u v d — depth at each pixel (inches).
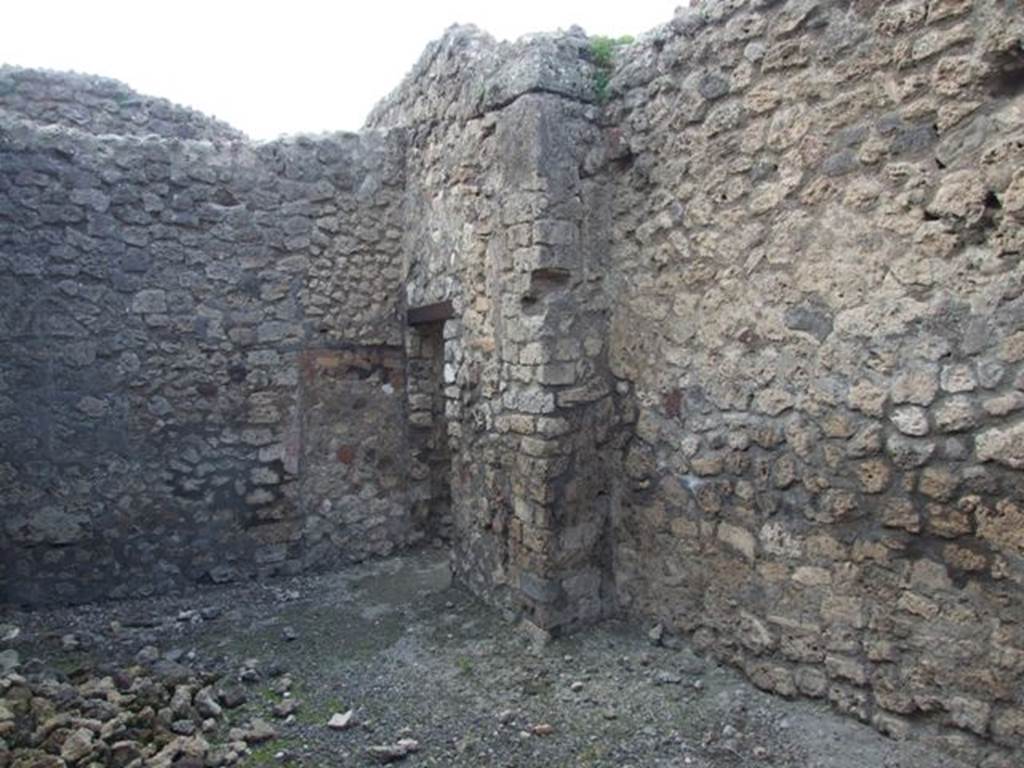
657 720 111.2
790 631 113.4
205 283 183.9
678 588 133.2
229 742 108.1
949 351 93.4
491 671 130.3
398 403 207.5
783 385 113.4
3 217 165.3
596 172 144.3
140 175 177.0
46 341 169.3
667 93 131.0
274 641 148.6
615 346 144.6
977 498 91.0
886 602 101.2
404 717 116.1
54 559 171.0
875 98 100.3
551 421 138.7
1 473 166.4
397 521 207.8
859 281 102.8
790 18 109.8
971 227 90.9
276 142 190.5
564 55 140.9
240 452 188.1
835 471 106.6
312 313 195.2
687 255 128.8
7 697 112.0
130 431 177.3
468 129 162.9
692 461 129.1
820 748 100.7
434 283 183.9
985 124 89.5
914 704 98.3
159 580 180.1
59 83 215.5
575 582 142.6
